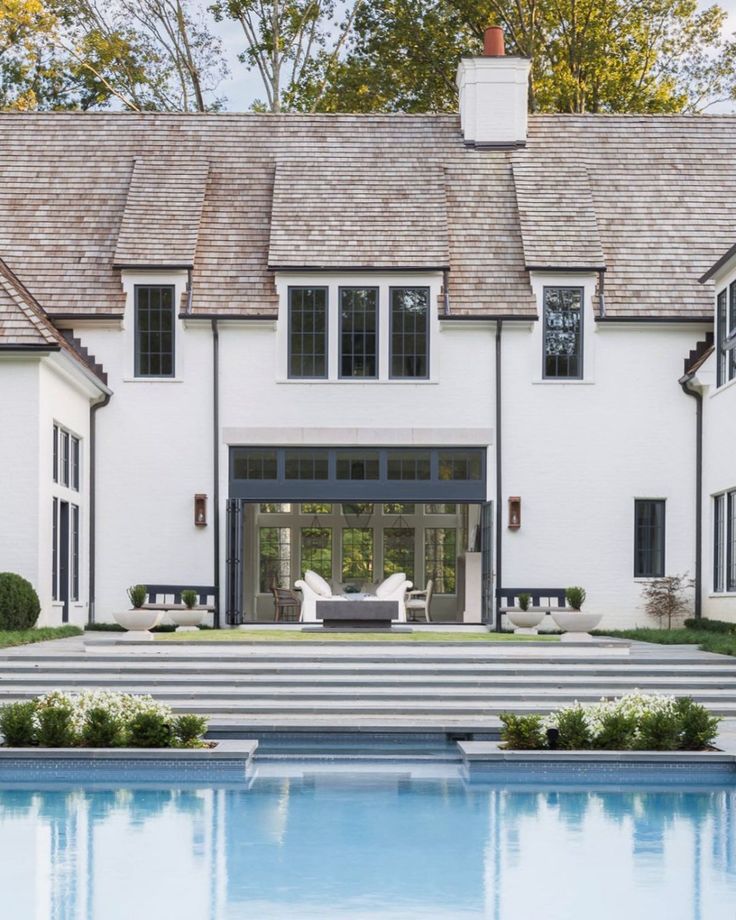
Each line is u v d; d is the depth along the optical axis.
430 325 29.75
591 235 30.44
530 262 29.80
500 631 29.14
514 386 29.83
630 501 29.80
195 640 22.25
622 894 10.44
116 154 32.22
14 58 45.22
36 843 12.16
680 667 21.11
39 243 30.36
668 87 44.31
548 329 30.03
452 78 45.00
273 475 29.64
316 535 35.12
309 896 10.33
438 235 30.22
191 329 29.67
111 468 29.52
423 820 13.23
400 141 32.53
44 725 15.55
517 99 32.56
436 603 35.09
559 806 14.01
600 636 27.69
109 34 45.44
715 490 28.72
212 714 19.14
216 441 29.48
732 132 33.22
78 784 15.14
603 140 32.84
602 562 29.72
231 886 10.65
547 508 29.77
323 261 29.56
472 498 29.75
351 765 16.67
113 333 29.61
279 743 17.98
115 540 29.50
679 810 13.82
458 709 19.08
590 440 29.88
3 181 31.62
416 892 10.48
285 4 45.62
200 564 29.47
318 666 20.94
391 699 19.72
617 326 29.84
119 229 30.25
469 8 44.03
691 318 29.70
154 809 13.73
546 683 20.38
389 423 29.66
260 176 31.86
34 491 25.31
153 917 9.74
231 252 30.31
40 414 25.45
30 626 24.84
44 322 26.34
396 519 35.16
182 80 46.50
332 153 32.19
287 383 29.58
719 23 43.94
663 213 31.48
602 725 15.83
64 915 9.80
